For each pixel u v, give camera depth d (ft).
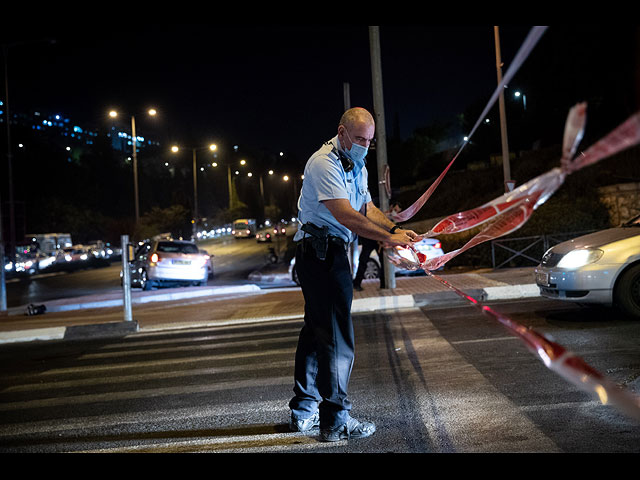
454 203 100.89
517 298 30.83
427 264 9.99
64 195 225.97
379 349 20.26
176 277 60.23
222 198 390.21
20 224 154.61
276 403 14.79
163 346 26.09
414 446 10.59
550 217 51.60
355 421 11.66
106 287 80.59
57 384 19.49
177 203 249.75
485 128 120.88
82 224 210.59
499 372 15.57
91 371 21.42
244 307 37.27
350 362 11.57
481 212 7.02
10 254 126.21
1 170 203.21
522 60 4.20
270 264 94.43
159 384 18.28
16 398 17.80
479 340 20.30
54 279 105.40
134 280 65.00
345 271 11.75
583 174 62.95
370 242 37.76
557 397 12.84
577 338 18.81
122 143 555.69
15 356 26.45
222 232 306.96
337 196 11.09
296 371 12.41
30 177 216.74
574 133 3.87
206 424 13.50
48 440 13.15
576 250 22.16
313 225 11.81
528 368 15.70
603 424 10.88
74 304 47.88
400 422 12.14
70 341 30.19
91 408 15.87
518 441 10.35
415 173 159.33
